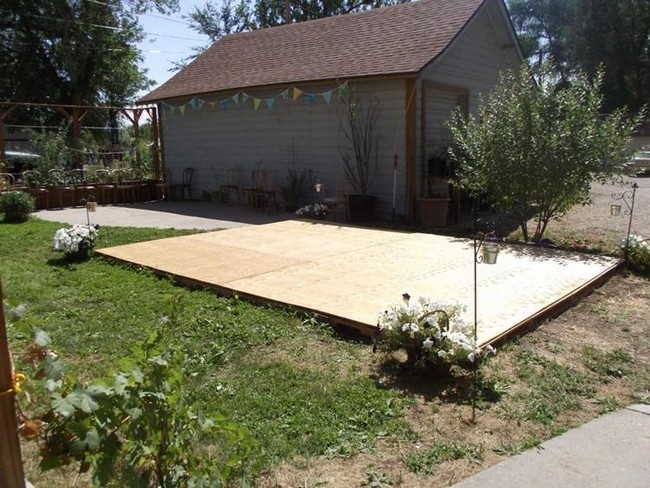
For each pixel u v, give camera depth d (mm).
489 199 8617
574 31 34000
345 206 10344
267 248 7332
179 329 4387
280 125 11961
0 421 1432
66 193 13617
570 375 3559
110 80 27812
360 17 12945
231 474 2113
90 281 5973
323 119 11109
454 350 3334
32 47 25516
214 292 5477
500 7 11484
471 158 8750
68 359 3844
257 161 12656
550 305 4723
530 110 7430
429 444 2740
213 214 11648
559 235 8594
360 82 10203
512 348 3990
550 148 7324
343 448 2688
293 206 11734
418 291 5141
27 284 5828
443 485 2398
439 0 11750
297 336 4281
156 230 9438
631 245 6551
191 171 14438
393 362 3740
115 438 1585
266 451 2639
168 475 1820
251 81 12078
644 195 13641
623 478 2434
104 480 1542
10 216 10805
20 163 16641
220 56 15141
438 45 9805
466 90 11336
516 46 12523
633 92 32625
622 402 3232
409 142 9727
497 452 2668
